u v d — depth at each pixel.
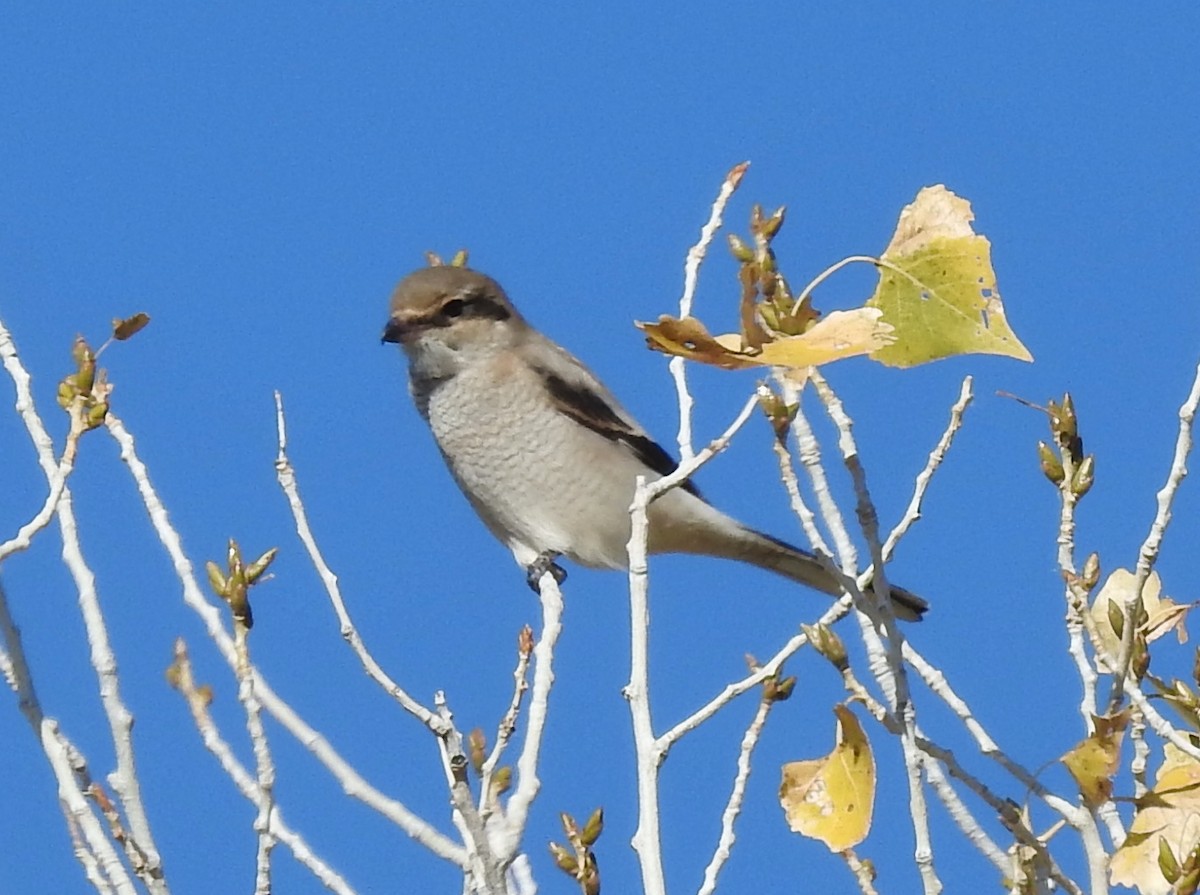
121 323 8.22
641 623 7.84
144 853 7.39
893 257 6.80
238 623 7.51
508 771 8.32
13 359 8.38
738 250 7.79
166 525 7.95
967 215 6.77
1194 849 6.70
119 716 7.57
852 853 8.10
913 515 7.80
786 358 6.46
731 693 7.73
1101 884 6.98
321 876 7.49
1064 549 7.83
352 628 7.36
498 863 7.19
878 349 6.60
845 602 7.89
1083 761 7.00
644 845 7.39
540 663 8.23
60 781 7.49
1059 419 7.98
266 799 7.35
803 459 7.65
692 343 6.48
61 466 8.02
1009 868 7.55
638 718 7.69
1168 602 7.92
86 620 7.68
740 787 7.88
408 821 7.59
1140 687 7.50
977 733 7.36
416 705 7.29
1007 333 6.71
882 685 7.56
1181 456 7.31
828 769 7.30
